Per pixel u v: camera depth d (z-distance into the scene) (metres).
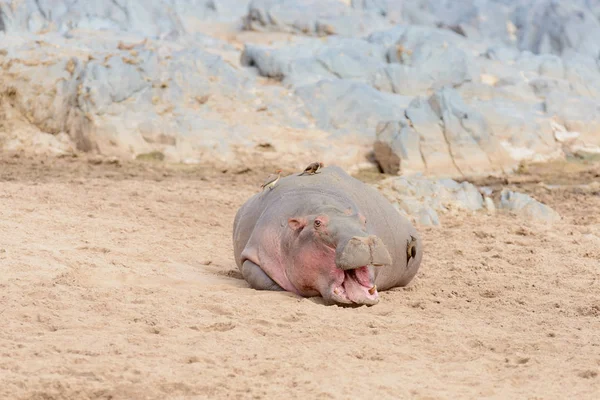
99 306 30.31
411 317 31.39
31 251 37.34
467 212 56.97
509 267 40.97
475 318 31.83
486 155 83.06
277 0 108.88
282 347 26.77
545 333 29.44
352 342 27.56
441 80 95.75
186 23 109.69
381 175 81.25
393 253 35.81
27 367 24.00
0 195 53.97
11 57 88.44
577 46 111.06
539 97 96.38
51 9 99.62
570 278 38.81
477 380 24.22
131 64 87.81
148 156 82.06
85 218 48.66
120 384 22.83
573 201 65.00
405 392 22.98
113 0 102.62
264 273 34.75
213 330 28.62
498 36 114.56
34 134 84.19
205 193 61.62
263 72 95.69
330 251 31.75
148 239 44.53
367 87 91.56
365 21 108.69
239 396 22.50
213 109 88.12
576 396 23.16
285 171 79.56
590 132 91.56
